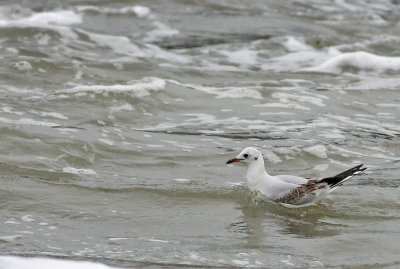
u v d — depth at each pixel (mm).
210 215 11125
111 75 18547
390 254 9742
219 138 14672
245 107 16844
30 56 19312
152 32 24203
